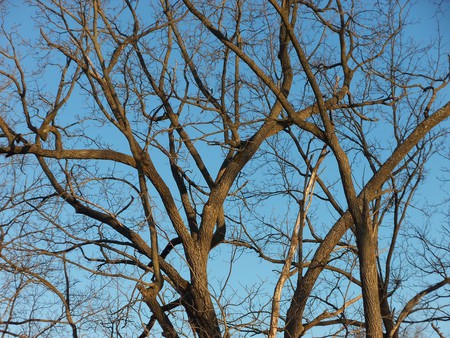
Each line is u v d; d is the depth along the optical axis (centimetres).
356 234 1087
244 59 1113
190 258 1169
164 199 1187
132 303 1054
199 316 1122
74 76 1107
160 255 1232
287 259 1098
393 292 1199
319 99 1104
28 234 1085
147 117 1230
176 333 1101
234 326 1047
